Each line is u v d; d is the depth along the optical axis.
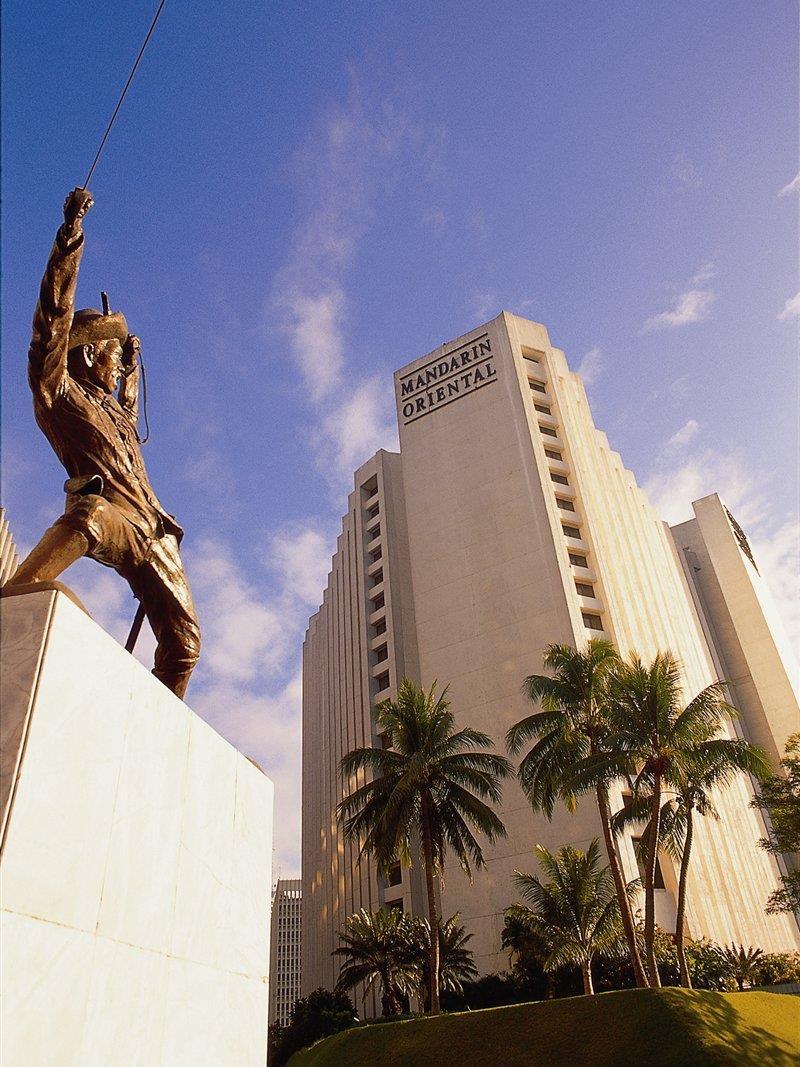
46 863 3.41
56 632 3.81
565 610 58.34
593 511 66.62
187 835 4.86
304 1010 43.38
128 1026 3.83
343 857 68.44
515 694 57.19
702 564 96.50
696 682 71.25
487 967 48.22
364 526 81.88
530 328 75.69
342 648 79.88
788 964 42.34
